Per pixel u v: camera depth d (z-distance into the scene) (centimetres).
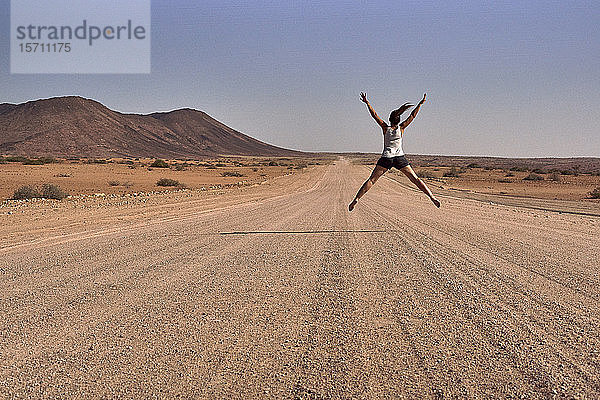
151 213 1778
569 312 496
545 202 2628
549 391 323
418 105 962
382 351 396
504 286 608
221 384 340
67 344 418
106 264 777
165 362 378
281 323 470
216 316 493
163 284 634
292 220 1455
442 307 518
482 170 9869
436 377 346
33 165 7494
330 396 321
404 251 877
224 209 1945
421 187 973
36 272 722
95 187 3781
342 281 644
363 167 11406
